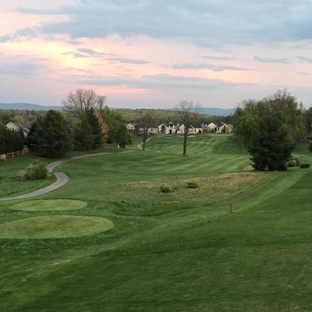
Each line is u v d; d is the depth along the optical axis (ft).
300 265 43.01
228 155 265.95
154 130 606.55
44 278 47.06
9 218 83.35
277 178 129.80
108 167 203.31
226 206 92.32
